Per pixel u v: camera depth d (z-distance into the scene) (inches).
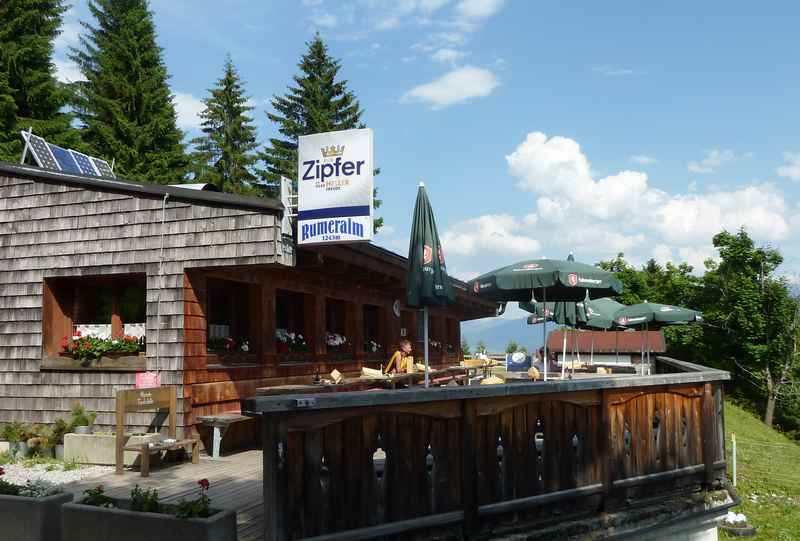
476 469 230.7
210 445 392.8
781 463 786.2
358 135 352.8
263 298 438.0
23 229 433.4
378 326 633.0
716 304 1304.1
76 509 215.6
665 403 305.9
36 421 416.8
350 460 203.5
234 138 1646.2
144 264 395.5
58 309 428.8
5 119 951.6
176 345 380.5
